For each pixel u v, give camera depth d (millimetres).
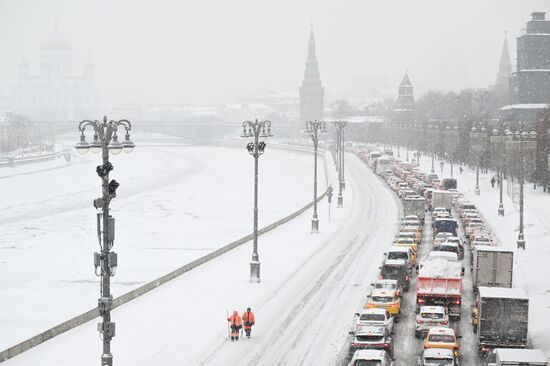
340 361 54406
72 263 107188
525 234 115500
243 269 92000
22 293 85000
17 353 57969
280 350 57594
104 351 47125
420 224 120312
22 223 161625
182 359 55688
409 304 72562
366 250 103250
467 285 81188
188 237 131125
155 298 76562
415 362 54062
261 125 87938
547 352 57500
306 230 126688
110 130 47250
